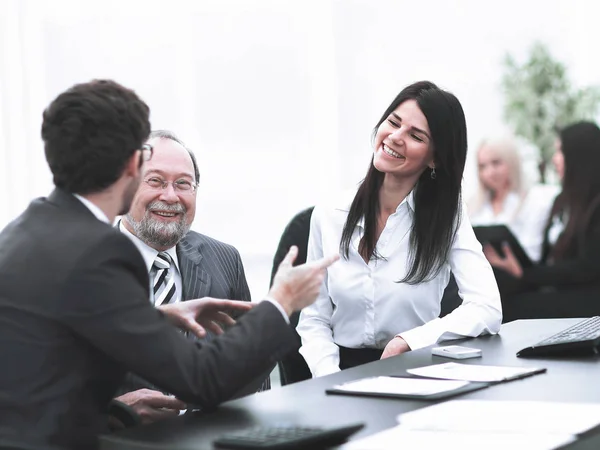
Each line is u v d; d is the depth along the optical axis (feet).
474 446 5.36
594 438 5.76
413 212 10.36
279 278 6.95
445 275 10.52
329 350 10.42
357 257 10.48
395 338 9.57
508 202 19.31
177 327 7.82
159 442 5.79
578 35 26.58
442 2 25.13
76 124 6.63
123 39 24.82
